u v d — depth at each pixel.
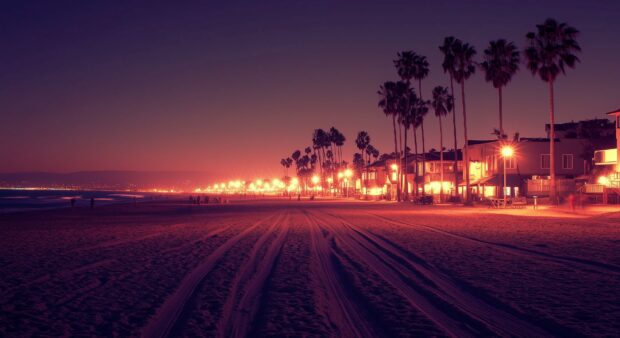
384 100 83.19
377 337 6.86
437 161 91.50
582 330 6.98
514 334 6.85
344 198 124.12
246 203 89.56
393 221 31.98
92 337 7.07
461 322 7.55
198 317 8.16
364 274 12.11
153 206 77.50
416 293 9.79
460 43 59.59
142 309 8.79
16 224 35.47
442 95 71.69
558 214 37.53
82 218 43.41
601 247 16.61
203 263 14.42
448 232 23.25
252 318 8.05
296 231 25.50
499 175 64.81
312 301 9.22
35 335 7.20
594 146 63.62
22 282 11.61
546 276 11.39
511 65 54.75
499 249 16.53
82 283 11.41
